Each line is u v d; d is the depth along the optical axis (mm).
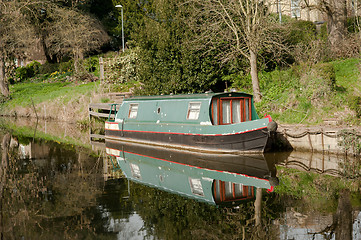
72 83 39125
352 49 21438
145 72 22906
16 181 11922
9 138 21844
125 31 45281
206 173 12211
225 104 15469
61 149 18094
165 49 21672
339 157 13688
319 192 9945
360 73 18547
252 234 7375
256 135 14086
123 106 20391
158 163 14078
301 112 16734
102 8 52344
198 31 21562
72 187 11102
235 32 19516
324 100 16641
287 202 9203
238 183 10953
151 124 18062
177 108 16734
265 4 20984
